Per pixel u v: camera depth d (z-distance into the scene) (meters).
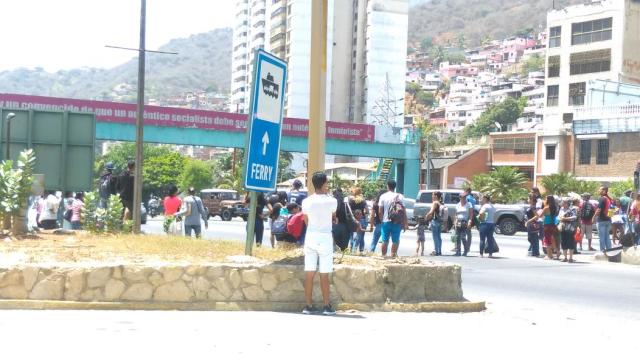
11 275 8.38
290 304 9.05
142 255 9.86
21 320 7.59
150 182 105.12
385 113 112.81
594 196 50.44
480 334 8.15
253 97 9.50
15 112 16.14
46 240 11.85
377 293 9.51
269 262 9.36
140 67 16.36
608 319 10.06
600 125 55.84
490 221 21.23
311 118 10.50
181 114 50.41
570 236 20.03
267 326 7.84
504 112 162.25
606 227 20.81
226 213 50.41
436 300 9.98
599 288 13.87
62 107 46.41
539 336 8.26
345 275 9.38
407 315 9.26
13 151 16.17
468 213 21.77
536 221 21.58
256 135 9.62
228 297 8.91
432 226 21.91
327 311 8.86
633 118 53.50
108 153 113.81
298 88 118.00
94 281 8.53
